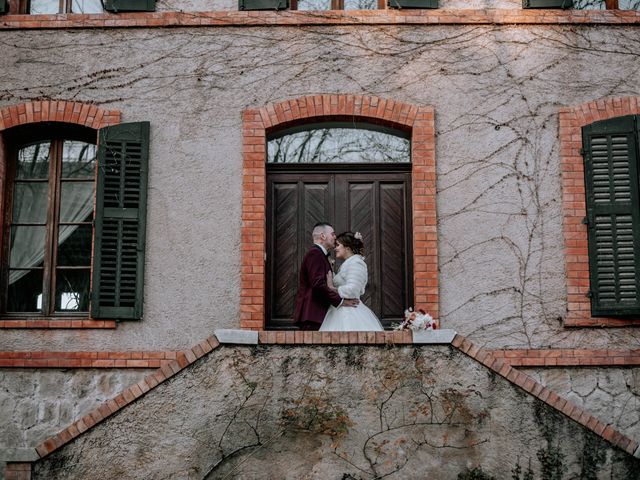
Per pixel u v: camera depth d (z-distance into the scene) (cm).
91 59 941
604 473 673
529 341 877
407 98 929
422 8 943
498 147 918
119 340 884
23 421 867
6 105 931
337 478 680
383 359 698
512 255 896
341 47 939
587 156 907
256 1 947
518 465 678
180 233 907
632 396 864
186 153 923
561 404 685
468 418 687
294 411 690
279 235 938
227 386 694
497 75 932
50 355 877
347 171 948
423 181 909
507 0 949
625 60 933
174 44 944
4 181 941
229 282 897
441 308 888
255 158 920
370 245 936
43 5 974
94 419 688
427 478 678
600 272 883
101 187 908
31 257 935
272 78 935
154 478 682
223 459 684
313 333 702
